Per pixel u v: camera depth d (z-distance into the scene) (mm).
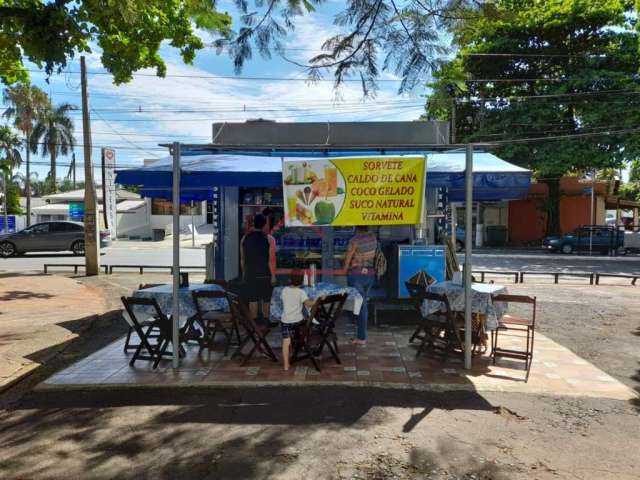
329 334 6102
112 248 27359
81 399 5012
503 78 27281
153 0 7285
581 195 31719
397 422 4410
